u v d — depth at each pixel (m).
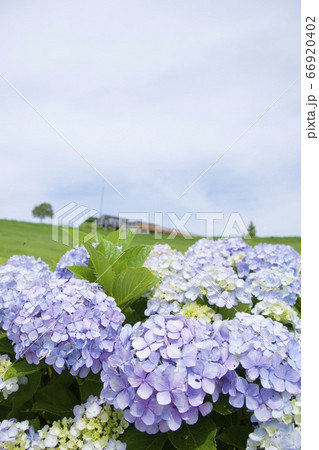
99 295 1.66
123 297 1.88
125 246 2.26
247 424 1.65
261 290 2.10
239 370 1.50
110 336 1.58
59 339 1.53
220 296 1.96
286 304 1.92
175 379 1.31
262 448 1.39
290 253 2.43
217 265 2.13
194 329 1.46
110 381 1.39
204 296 2.09
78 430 1.47
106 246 2.08
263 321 1.54
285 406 1.34
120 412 1.51
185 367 1.35
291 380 1.36
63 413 1.64
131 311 2.01
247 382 1.42
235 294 2.02
